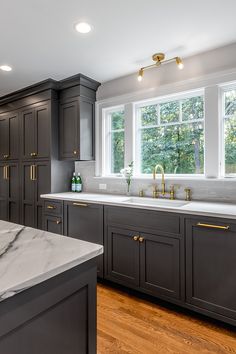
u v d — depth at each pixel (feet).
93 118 10.90
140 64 9.00
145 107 9.95
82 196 9.53
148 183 9.36
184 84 8.54
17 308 2.38
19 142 11.85
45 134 10.78
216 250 5.97
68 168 11.48
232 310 5.77
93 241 8.48
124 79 10.08
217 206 6.92
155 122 9.70
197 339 5.65
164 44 7.61
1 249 3.26
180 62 7.72
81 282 3.11
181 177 8.76
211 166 8.06
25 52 8.00
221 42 7.52
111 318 6.45
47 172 10.77
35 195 11.18
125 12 6.06
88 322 3.22
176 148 9.20
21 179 11.77
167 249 6.78
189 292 6.40
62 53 8.13
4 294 2.16
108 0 5.64
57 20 6.34
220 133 8.00
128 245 7.56
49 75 9.86
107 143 10.96
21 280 2.35
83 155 10.39
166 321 6.33
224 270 5.87
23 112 11.65
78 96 10.23
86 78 10.14
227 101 8.05
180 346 5.42
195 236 6.27
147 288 7.14
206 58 8.09
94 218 8.46
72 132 10.46
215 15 6.19
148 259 7.13
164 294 6.82
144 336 5.74
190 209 6.39
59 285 2.82
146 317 6.50
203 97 8.51
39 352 2.60
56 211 9.68
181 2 5.72
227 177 7.97
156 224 6.95
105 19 6.32
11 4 5.74
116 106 10.44
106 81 10.55
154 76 9.25
